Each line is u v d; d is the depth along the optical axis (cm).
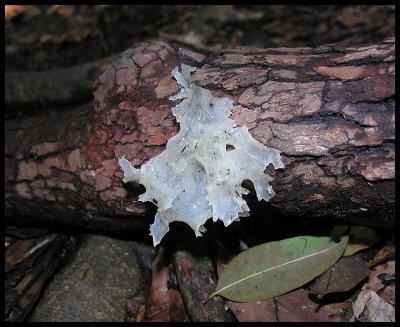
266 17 49
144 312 25
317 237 22
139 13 51
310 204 20
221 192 19
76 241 30
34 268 28
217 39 48
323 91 18
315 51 21
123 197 22
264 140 19
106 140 22
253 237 25
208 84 20
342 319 21
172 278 25
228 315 22
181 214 19
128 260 27
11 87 41
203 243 25
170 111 20
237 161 19
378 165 17
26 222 29
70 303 25
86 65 41
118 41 49
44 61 47
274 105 19
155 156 20
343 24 47
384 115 17
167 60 22
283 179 19
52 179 25
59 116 28
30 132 27
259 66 20
